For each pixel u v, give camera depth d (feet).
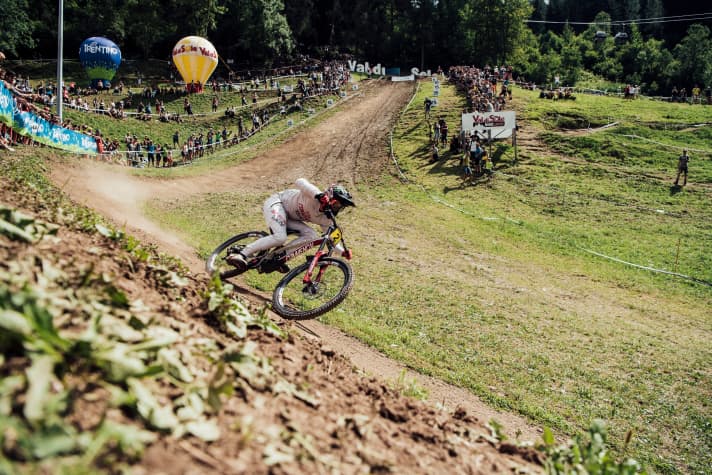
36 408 5.57
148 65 225.56
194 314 10.96
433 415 11.57
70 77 198.90
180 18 256.52
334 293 33.12
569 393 27.40
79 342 6.69
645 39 465.88
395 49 338.13
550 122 117.80
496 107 118.62
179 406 7.14
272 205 22.70
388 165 97.45
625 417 25.84
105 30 247.50
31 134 62.54
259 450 6.95
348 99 167.84
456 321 34.91
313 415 8.80
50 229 10.93
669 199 79.41
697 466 22.61
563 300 44.60
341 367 12.59
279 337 12.21
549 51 371.76
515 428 22.06
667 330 40.52
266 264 22.90
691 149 101.91
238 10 262.06
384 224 64.03
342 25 344.08
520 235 64.18
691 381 31.12
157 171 85.30
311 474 6.94
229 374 8.61
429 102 126.41
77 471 5.12
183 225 44.73
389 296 37.83
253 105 166.61
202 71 174.81
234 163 105.19
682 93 184.65
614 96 187.11
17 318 6.27
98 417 6.08
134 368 6.88
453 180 87.30
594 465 10.27
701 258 59.41
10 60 206.80
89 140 83.15
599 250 61.52
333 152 110.22
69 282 8.86
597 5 486.38
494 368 28.45
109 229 14.29
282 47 276.21
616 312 43.60
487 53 299.17
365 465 7.84
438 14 335.26
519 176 88.48
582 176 89.15
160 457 6.02
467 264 51.37
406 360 26.00
